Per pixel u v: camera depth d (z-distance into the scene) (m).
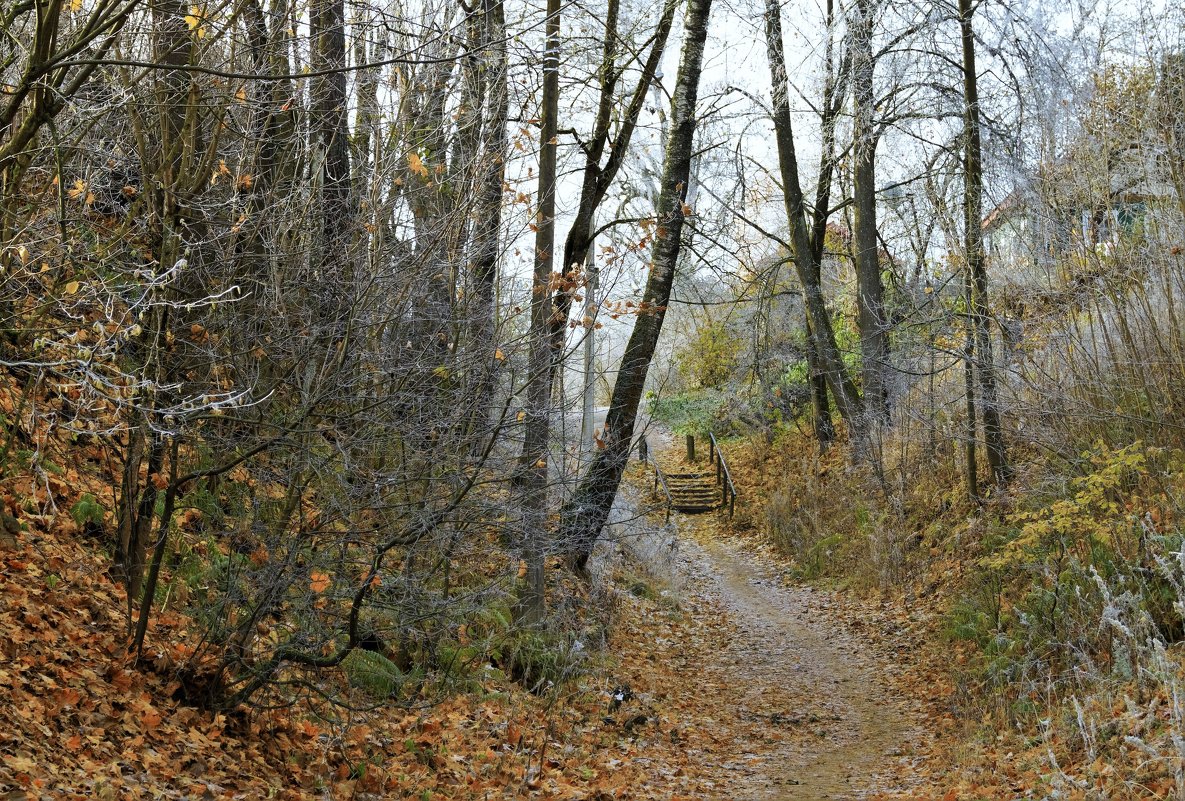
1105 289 11.78
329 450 6.68
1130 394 11.80
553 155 11.70
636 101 14.70
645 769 8.84
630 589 16.70
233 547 7.01
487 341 8.23
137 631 6.00
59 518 6.84
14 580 5.98
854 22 18.70
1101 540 10.39
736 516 23.91
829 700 12.23
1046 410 12.55
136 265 5.42
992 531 14.73
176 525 7.38
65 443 7.50
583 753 8.79
